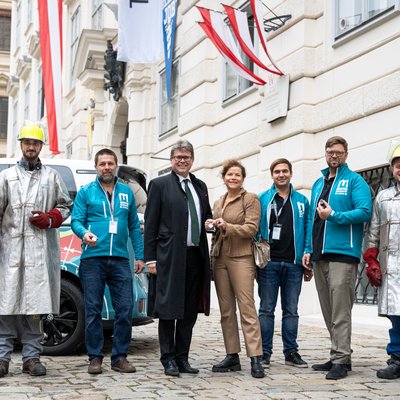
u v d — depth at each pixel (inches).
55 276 241.6
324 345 312.0
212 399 198.4
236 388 214.2
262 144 456.8
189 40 579.8
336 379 229.8
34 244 235.3
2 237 237.1
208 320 422.9
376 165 363.6
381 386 218.8
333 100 397.7
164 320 237.3
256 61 426.3
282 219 261.7
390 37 354.9
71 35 968.3
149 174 675.4
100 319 242.8
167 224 236.2
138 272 253.4
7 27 1462.8
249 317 238.5
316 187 253.0
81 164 306.0
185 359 242.7
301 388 215.0
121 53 578.6
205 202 245.1
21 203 236.2
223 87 534.3
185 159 240.8
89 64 773.9
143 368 251.8
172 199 236.7
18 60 1266.0
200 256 240.8
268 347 259.1
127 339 245.4
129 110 696.4
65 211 244.7
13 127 1355.8
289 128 426.6
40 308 232.2
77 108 903.1
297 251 260.8
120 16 580.1
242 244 242.8
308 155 414.6
